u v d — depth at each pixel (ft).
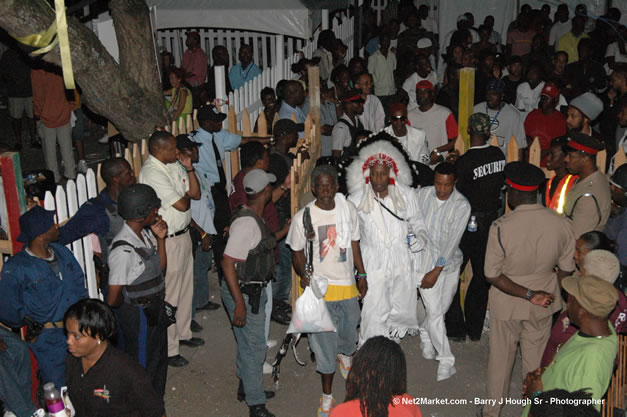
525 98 33.14
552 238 15.31
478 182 20.01
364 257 18.45
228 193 27.37
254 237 16.03
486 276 15.97
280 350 18.49
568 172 18.25
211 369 20.20
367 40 62.08
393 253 18.26
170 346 20.20
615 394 15.76
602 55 48.62
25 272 14.76
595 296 10.98
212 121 22.66
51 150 34.04
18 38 21.42
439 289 18.99
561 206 18.26
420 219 18.30
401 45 54.85
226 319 23.09
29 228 14.69
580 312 11.35
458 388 19.08
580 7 53.06
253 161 20.13
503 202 24.56
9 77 38.27
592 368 11.01
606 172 23.48
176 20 40.93
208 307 23.66
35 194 19.45
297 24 39.78
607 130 27.22
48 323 15.34
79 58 23.00
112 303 15.12
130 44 25.79
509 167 15.57
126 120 25.59
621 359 15.37
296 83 28.37
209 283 25.54
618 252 17.07
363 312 18.84
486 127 19.93
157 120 26.45
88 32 23.44
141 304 15.55
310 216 16.81
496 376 16.67
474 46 50.16
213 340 21.81
